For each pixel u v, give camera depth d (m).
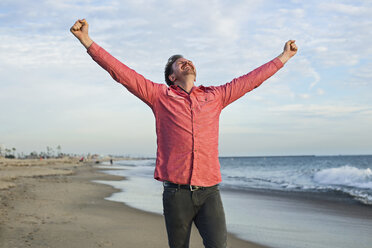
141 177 24.77
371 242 5.57
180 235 2.21
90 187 15.09
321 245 5.36
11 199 9.07
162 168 2.21
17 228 5.51
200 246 5.05
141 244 5.00
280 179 22.09
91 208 8.46
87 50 2.18
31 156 140.25
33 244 4.63
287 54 2.49
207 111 2.24
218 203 2.18
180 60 2.47
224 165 64.19
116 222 6.66
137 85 2.23
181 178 2.13
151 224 6.56
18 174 23.12
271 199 11.38
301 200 11.08
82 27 2.14
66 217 6.89
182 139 2.16
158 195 12.13
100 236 5.36
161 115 2.26
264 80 2.41
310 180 20.16
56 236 5.16
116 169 44.16
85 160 105.75
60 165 56.66
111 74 2.22
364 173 19.52
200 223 2.19
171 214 2.18
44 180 18.33
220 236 2.11
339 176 19.67
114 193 12.69
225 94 2.34
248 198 11.66
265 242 5.52
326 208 9.37
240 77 2.43
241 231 6.30
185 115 2.19
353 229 6.59
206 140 2.19
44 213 7.18
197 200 2.15
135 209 8.57
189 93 2.33
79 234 5.39
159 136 2.27
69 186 15.03
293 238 5.80
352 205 9.94
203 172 2.15
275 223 7.12
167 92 2.27
